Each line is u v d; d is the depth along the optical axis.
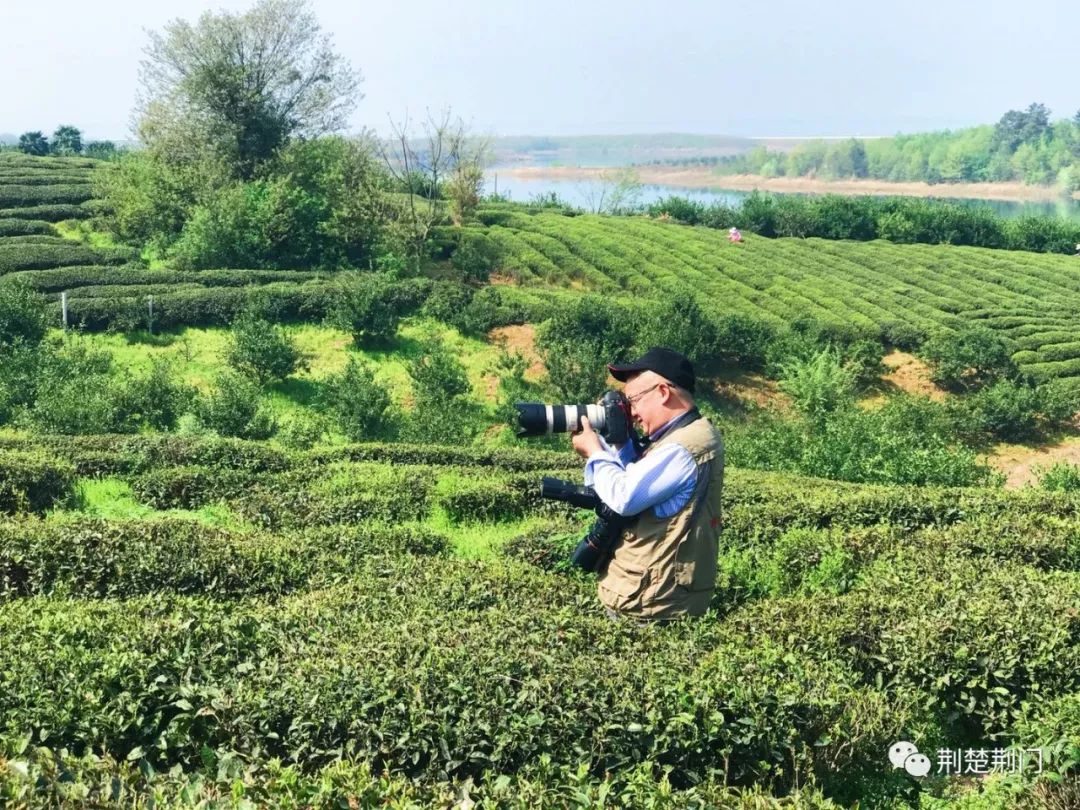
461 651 5.48
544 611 6.56
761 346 30.47
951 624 6.45
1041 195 160.38
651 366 5.62
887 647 6.39
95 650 5.64
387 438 24.62
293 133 44.00
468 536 11.62
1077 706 5.68
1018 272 43.28
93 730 4.96
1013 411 27.64
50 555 8.62
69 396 20.39
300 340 29.31
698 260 41.25
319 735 5.03
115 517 12.01
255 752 4.88
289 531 10.38
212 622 6.16
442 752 4.89
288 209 35.59
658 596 5.79
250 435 22.36
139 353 27.36
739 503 11.78
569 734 4.98
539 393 27.73
